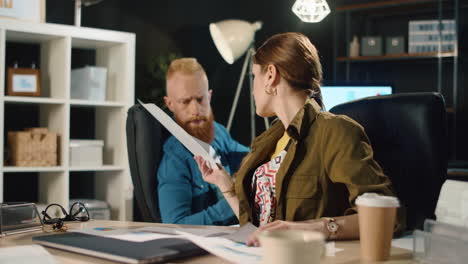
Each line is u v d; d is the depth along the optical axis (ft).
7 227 3.73
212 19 15.30
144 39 14.07
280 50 4.33
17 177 11.67
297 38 4.38
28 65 11.69
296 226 3.30
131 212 11.45
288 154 4.09
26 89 10.50
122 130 11.44
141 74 14.01
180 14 14.73
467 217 3.19
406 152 4.96
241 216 4.59
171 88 8.30
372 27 16.05
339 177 3.81
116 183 11.57
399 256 2.99
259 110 4.53
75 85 11.21
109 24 13.43
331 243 3.39
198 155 4.83
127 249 2.92
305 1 11.76
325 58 16.17
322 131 4.00
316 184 4.02
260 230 3.14
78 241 3.18
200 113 8.21
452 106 15.15
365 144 3.92
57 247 3.18
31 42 11.48
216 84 15.16
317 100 4.63
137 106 7.11
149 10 14.15
